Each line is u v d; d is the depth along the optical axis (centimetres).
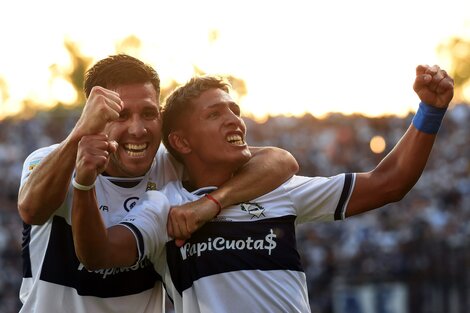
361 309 1215
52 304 357
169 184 381
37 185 326
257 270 354
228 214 360
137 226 346
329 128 1625
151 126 358
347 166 1562
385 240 1269
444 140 1570
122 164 358
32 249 366
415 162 367
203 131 365
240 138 368
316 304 1222
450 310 1194
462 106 1645
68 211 354
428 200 1384
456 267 1206
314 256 1261
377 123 1622
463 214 1357
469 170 1473
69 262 358
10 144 1602
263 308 351
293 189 371
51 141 1630
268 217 362
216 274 353
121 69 355
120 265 342
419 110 368
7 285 1311
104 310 362
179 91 375
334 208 372
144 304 372
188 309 357
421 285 1208
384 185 369
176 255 360
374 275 1227
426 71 360
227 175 374
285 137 1623
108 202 367
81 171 314
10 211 1459
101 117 317
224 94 370
